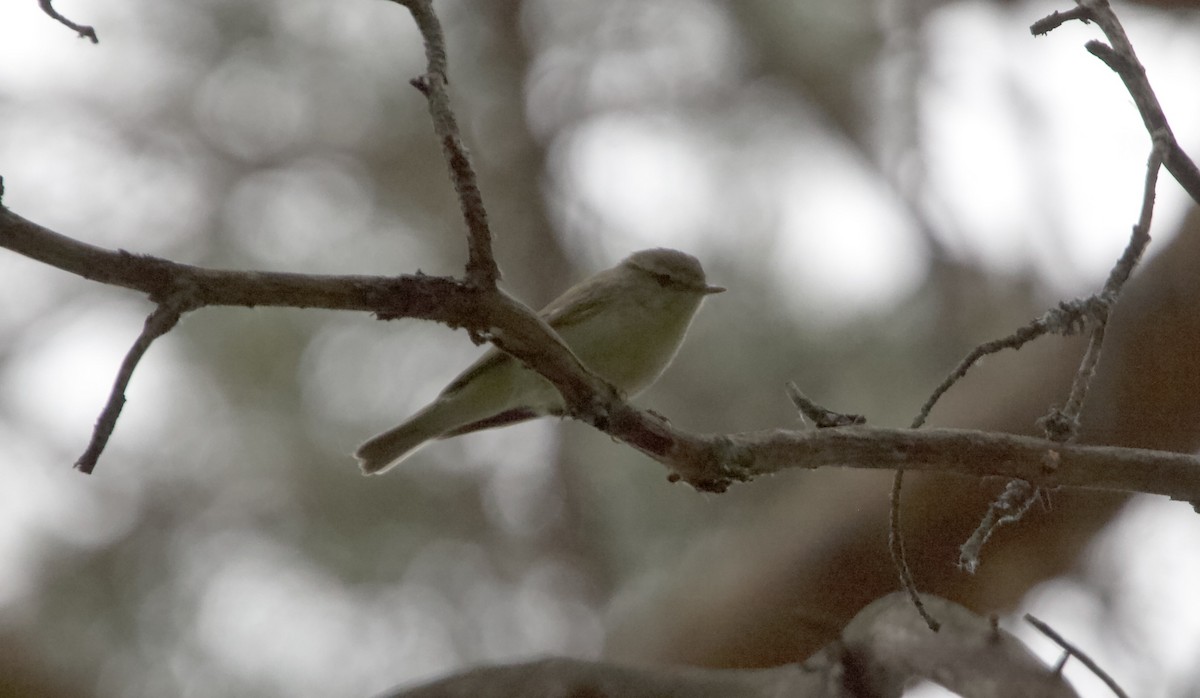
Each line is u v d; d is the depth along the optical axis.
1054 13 5.56
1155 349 10.33
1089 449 5.48
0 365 11.10
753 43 12.44
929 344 11.48
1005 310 11.48
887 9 12.52
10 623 10.33
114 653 10.60
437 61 5.16
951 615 4.67
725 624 10.73
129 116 11.55
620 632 11.05
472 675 4.77
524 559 11.54
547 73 12.27
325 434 11.25
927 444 5.51
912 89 12.39
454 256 11.75
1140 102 5.36
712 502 11.84
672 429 5.55
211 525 11.17
